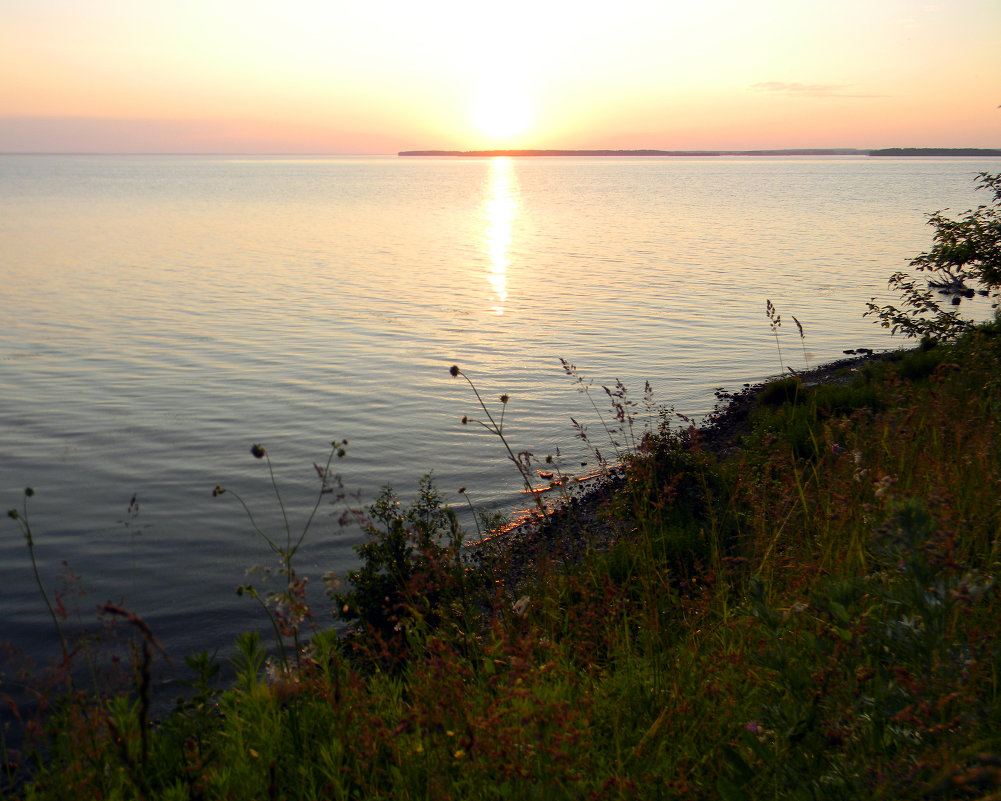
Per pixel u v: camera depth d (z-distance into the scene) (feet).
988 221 37.06
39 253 150.71
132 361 67.41
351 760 10.29
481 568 19.30
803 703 9.01
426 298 106.83
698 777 9.11
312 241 193.57
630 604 15.25
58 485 39.06
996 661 9.11
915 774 7.22
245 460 42.78
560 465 40.47
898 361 50.72
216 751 11.56
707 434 43.93
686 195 479.41
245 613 25.63
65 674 12.19
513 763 8.30
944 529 9.53
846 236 196.44
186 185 592.60
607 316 91.20
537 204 398.62
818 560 13.79
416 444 45.29
